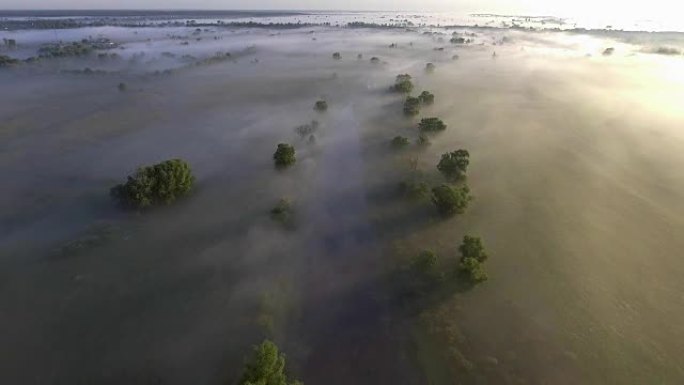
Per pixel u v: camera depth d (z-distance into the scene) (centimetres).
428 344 2841
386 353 2800
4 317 3112
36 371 2741
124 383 2664
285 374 2659
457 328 2938
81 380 2683
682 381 2558
